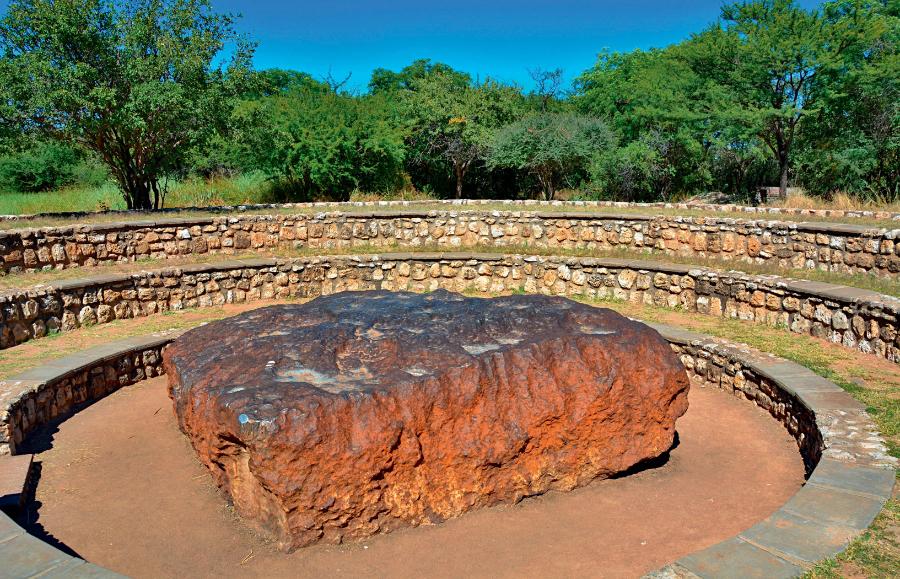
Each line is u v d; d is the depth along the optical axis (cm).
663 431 557
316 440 434
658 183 2195
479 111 2450
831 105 1711
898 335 721
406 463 466
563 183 2347
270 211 1455
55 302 934
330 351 518
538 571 422
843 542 378
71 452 617
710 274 997
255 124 1631
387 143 2070
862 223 1095
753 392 715
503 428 497
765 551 371
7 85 1284
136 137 1464
